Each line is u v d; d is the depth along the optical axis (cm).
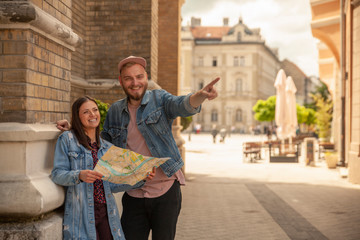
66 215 268
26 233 244
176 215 297
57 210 281
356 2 1042
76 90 754
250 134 6544
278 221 611
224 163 1599
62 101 326
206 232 542
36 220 257
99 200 276
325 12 1530
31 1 274
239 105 7156
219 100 7169
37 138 266
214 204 744
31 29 267
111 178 252
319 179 1122
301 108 3247
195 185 991
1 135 253
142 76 295
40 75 285
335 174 1238
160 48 1148
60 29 303
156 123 293
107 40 804
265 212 676
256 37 7231
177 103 282
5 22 261
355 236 529
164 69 1147
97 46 806
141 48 799
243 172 1287
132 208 295
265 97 7875
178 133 1106
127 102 305
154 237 291
